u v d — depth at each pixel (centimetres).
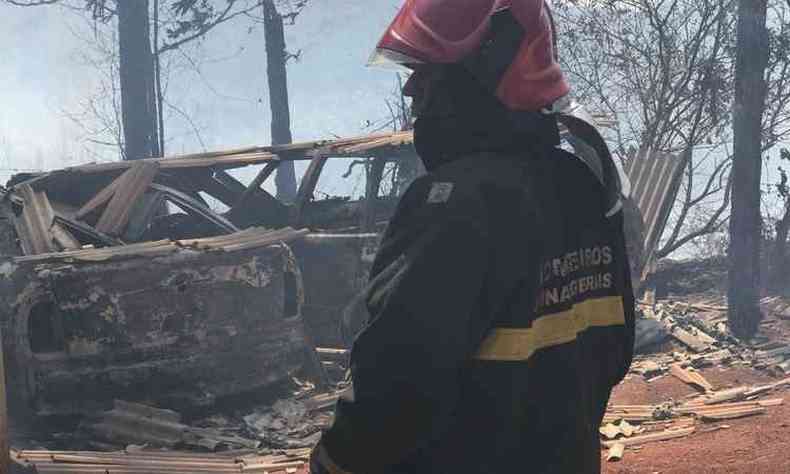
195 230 924
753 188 913
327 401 706
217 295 675
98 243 750
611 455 520
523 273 127
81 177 856
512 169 132
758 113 923
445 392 121
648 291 1021
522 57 136
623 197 147
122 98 1783
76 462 544
